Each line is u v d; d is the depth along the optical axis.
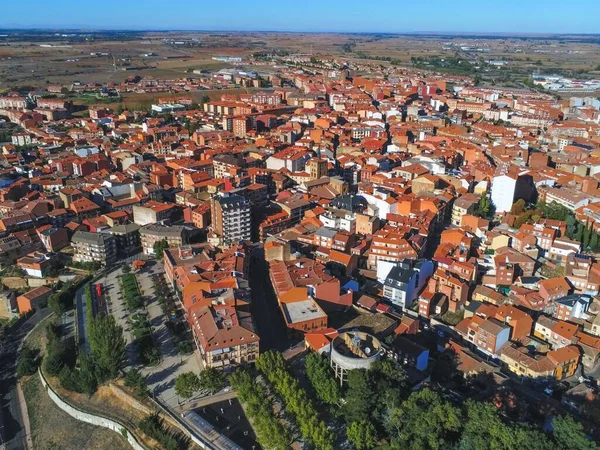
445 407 177.25
